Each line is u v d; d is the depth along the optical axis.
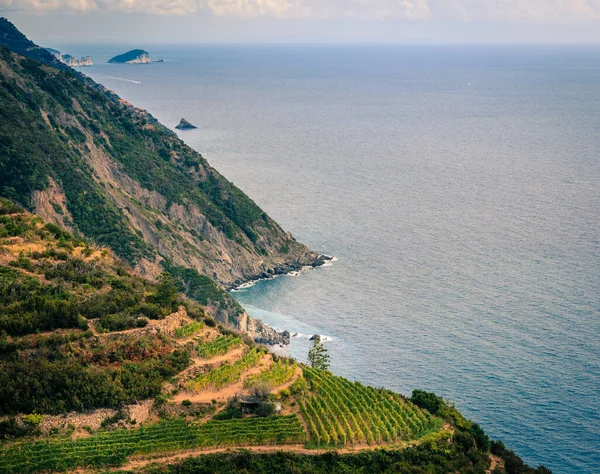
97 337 89.69
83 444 76.81
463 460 87.19
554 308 149.00
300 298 166.25
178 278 158.75
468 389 122.25
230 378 91.62
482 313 148.62
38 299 91.25
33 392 81.25
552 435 110.44
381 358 134.38
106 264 112.19
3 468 72.38
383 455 83.38
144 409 84.00
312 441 84.25
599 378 123.94
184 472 75.88
